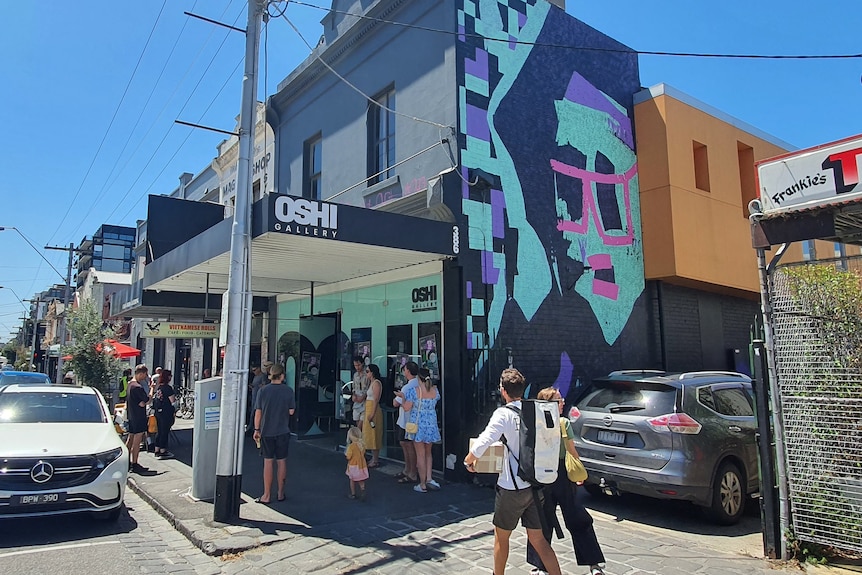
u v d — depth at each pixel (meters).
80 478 6.24
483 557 5.32
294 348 13.30
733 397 7.22
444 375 8.84
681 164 12.30
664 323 12.20
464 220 9.11
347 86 12.26
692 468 6.10
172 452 11.27
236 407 6.56
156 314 15.38
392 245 7.97
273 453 7.22
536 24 10.94
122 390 13.96
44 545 5.77
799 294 5.34
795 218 5.28
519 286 9.73
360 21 11.67
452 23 9.55
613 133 12.15
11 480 5.92
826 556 5.11
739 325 14.36
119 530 6.39
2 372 16.09
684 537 5.93
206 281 10.42
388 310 10.30
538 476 4.12
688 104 12.77
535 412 4.25
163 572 5.03
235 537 5.81
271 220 6.80
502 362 9.17
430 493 7.67
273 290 13.23
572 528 4.70
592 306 10.94
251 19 7.18
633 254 12.02
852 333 5.11
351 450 7.34
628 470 6.41
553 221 10.54
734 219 13.38
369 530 6.11
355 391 9.97
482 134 9.62
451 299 8.89
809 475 5.13
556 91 11.09
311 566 5.14
